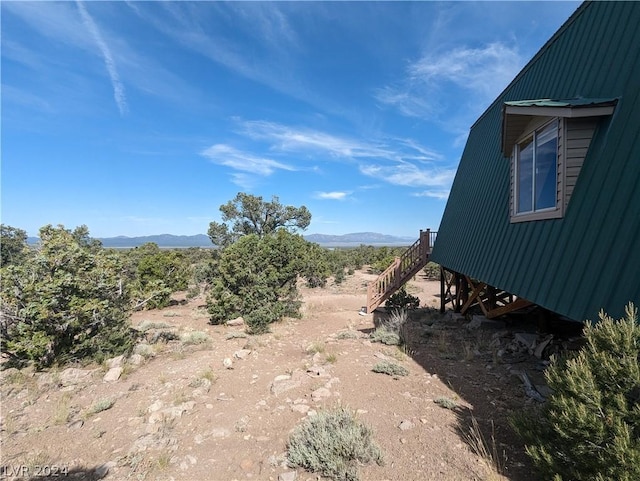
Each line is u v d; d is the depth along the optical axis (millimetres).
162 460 3559
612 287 3180
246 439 4020
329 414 4141
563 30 5957
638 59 3820
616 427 2428
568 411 2676
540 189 5133
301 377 5898
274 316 11531
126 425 4422
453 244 10086
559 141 4508
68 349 7242
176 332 10000
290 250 13156
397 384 5629
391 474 3262
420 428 4129
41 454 3799
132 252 22766
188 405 4883
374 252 42719
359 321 11930
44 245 7473
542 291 4383
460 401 4926
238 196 29188
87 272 7715
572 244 4039
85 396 5449
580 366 2727
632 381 2479
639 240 3021
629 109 3705
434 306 14375
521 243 5496
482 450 3490
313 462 3354
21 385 6016
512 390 5293
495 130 9117
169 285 17250
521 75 7816
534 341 7113
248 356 7410
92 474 3418
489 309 9148
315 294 20391
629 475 2305
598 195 3816
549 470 2848
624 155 3568
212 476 3330
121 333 7691
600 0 4988
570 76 5254
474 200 9258
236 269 12008
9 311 7020
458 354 7258
